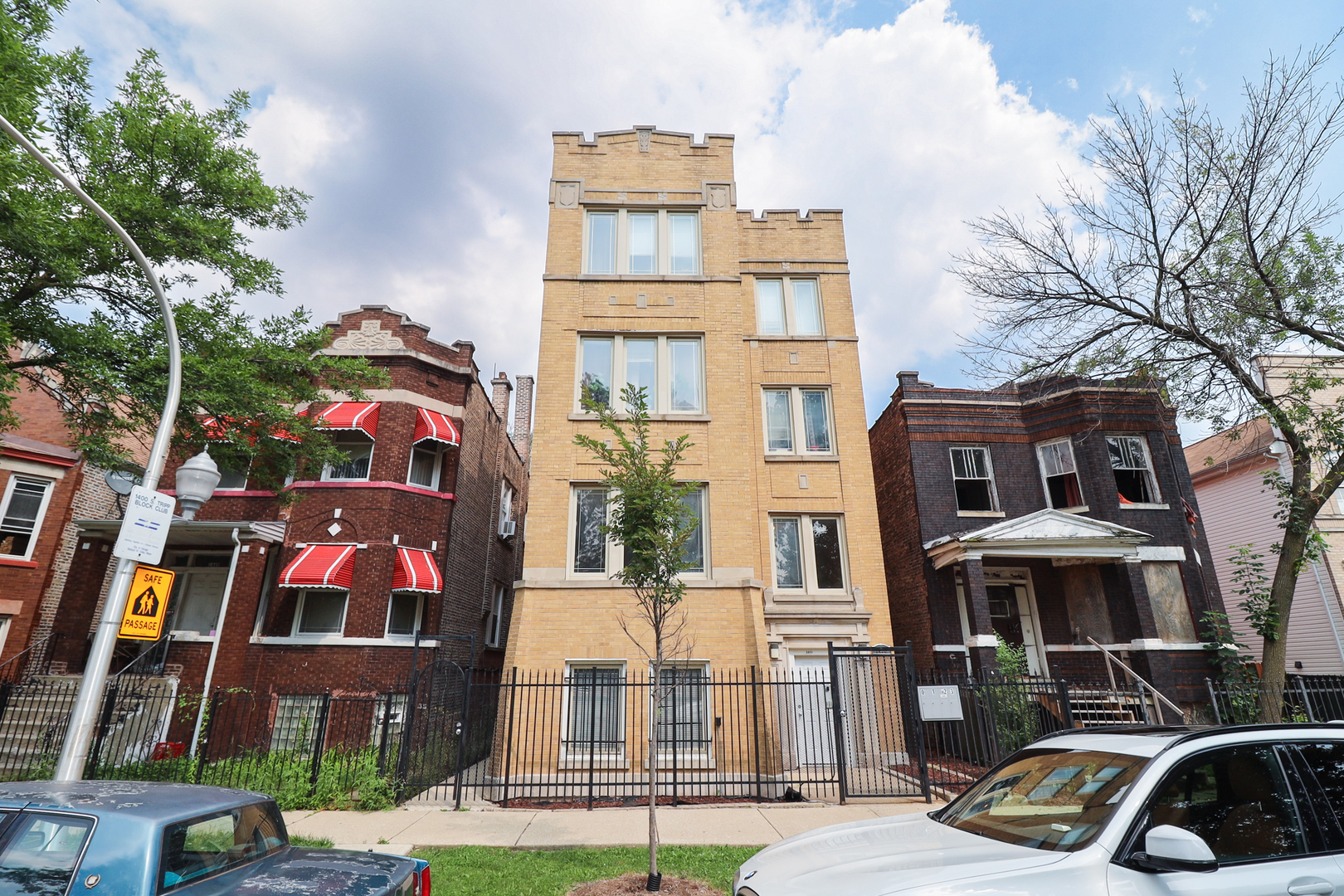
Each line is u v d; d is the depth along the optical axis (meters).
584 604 13.18
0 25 9.21
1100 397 15.72
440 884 6.67
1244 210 12.31
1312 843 3.69
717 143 16.78
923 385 17.64
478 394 19.72
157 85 11.34
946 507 16.53
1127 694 13.52
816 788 11.38
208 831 3.95
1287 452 18.42
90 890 3.33
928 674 14.23
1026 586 16.56
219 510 16.31
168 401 7.69
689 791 11.45
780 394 16.36
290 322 12.74
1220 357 12.29
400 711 14.70
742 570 13.59
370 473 16.14
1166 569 15.73
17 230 9.27
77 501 17.61
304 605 15.47
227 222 11.90
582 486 14.18
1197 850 3.17
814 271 17.16
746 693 12.71
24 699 13.18
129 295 11.52
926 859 3.66
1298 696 13.53
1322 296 12.11
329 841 8.09
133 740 12.09
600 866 7.32
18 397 17.55
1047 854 3.54
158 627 7.21
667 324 15.34
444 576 16.61
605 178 16.39
